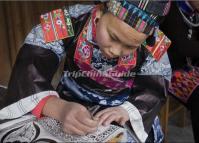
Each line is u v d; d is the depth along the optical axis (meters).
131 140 0.96
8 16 1.68
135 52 1.02
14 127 0.91
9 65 1.71
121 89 1.06
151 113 1.03
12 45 1.72
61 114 0.90
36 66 0.97
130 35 0.81
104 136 0.85
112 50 0.87
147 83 1.07
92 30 0.96
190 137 2.14
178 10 1.35
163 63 1.08
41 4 1.73
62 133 0.87
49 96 0.95
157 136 1.14
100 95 1.05
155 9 0.79
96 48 0.98
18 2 1.68
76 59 1.02
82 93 1.06
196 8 1.30
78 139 0.84
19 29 1.72
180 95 1.51
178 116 2.24
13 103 0.94
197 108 1.44
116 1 0.79
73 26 1.00
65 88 1.09
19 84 0.96
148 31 0.81
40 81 0.96
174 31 1.38
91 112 1.01
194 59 1.46
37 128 0.89
